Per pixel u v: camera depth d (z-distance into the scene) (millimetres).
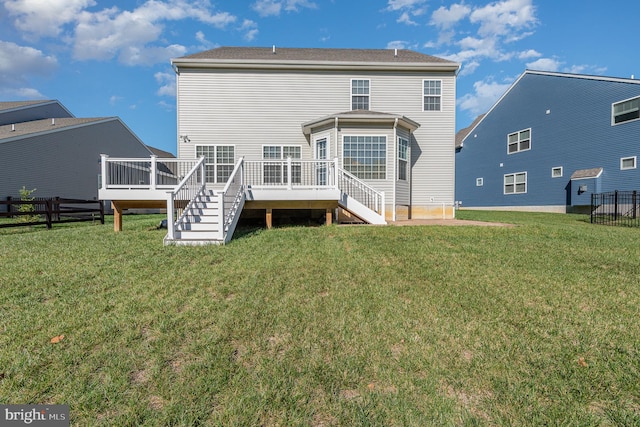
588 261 5043
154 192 8281
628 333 2652
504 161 21703
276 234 7348
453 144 12445
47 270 4375
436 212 12391
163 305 3203
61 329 2674
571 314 3033
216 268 4535
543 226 8742
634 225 10664
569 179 17438
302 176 11656
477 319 2926
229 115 12016
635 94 14555
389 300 3365
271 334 2629
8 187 15016
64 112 24000
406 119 10836
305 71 12211
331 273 4312
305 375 2072
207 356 2279
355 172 10789
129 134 24109
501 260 5059
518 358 2275
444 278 4125
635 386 1967
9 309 3088
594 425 1669
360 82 12320
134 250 5637
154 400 1859
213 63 11727
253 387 1955
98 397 1862
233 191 8094
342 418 1716
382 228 8164
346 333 2635
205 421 1696
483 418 1720
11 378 2025
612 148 15438
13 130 17250
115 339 2527
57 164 17625
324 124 10977
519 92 20469
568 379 2039
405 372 2113
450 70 12367
